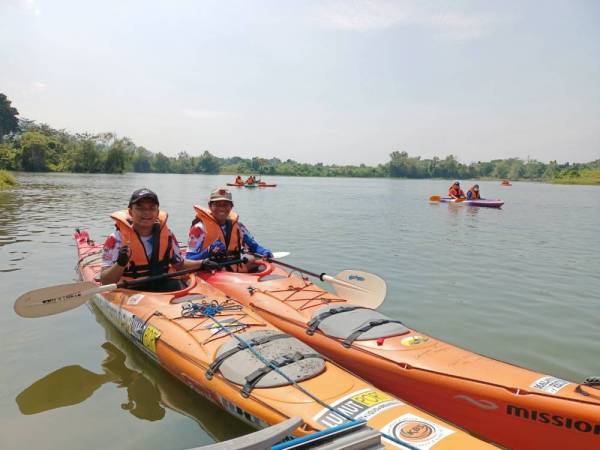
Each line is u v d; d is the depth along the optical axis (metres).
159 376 4.33
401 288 7.29
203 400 3.89
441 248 10.71
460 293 7.09
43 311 4.71
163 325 4.39
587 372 4.64
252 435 2.31
